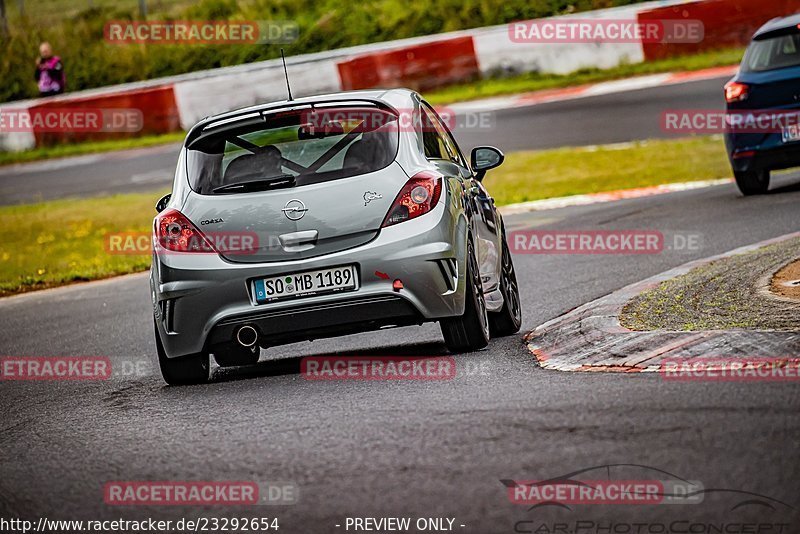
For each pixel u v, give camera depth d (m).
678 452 16.06
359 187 25.62
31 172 107.75
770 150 51.00
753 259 31.66
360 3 138.88
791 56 51.41
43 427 23.80
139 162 104.38
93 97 117.31
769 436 16.34
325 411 21.42
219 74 120.88
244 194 25.89
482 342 26.70
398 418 20.05
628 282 35.44
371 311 25.38
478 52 114.06
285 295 25.44
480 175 31.58
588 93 103.81
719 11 110.31
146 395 26.34
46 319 44.22
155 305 26.34
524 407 19.78
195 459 18.83
